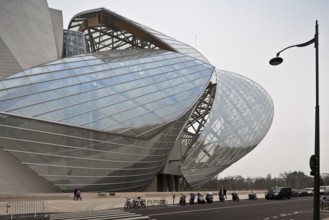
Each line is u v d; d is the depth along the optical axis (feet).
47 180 118.73
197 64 182.19
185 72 171.32
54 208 103.35
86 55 152.56
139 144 140.05
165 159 161.27
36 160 116.06
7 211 92.12
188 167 183.93
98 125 127.75
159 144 148.46
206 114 192.85
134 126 137.08
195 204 139.54
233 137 200.34
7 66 128.98
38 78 124.98
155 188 164.96
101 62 149.59
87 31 208.23
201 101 190.90
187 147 184.03
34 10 161.07
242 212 94.63
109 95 136.46
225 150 196.13
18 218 81.05
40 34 156.35
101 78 140.36
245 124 209.87
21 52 138.51
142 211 100.58
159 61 170.30
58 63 136.56
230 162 204.44
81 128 123.44
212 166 193.88
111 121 131.44
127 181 143.74
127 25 192.65
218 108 199.00
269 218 78.33
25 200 107.55
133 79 149.69
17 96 116.06
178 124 152.97
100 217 81.35
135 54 173.68
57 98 123.24
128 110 137.80
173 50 189.37
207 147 188.34
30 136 114.62
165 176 179.32
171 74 164.86
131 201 124.98
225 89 213.87
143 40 204.64
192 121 187.21
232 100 211.20
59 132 119.65
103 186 134.21
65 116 121.29
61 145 120.37
